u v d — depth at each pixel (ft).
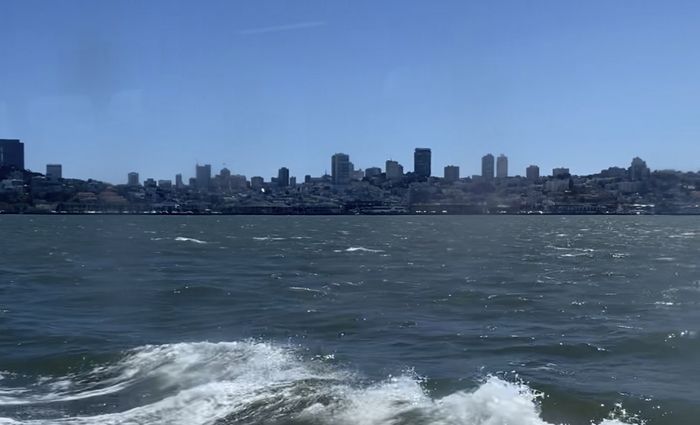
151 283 129.90
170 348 64.95
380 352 67.51
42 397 53.01
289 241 302.86
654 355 66.28
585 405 49.26
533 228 490.08
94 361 63.31
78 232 394.32
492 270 158.61
